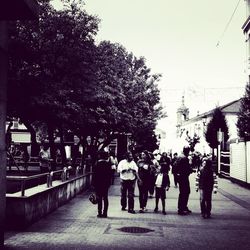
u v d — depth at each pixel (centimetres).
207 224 1125
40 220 1122
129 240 892
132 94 3103
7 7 714
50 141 2181
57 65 1866
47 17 1850
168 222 1151
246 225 1116
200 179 1254
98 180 1223
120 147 4850
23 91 1767
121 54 3000
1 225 766
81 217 1199
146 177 1357
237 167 2666
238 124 3362
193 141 4906
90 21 1928
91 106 2314
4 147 777
